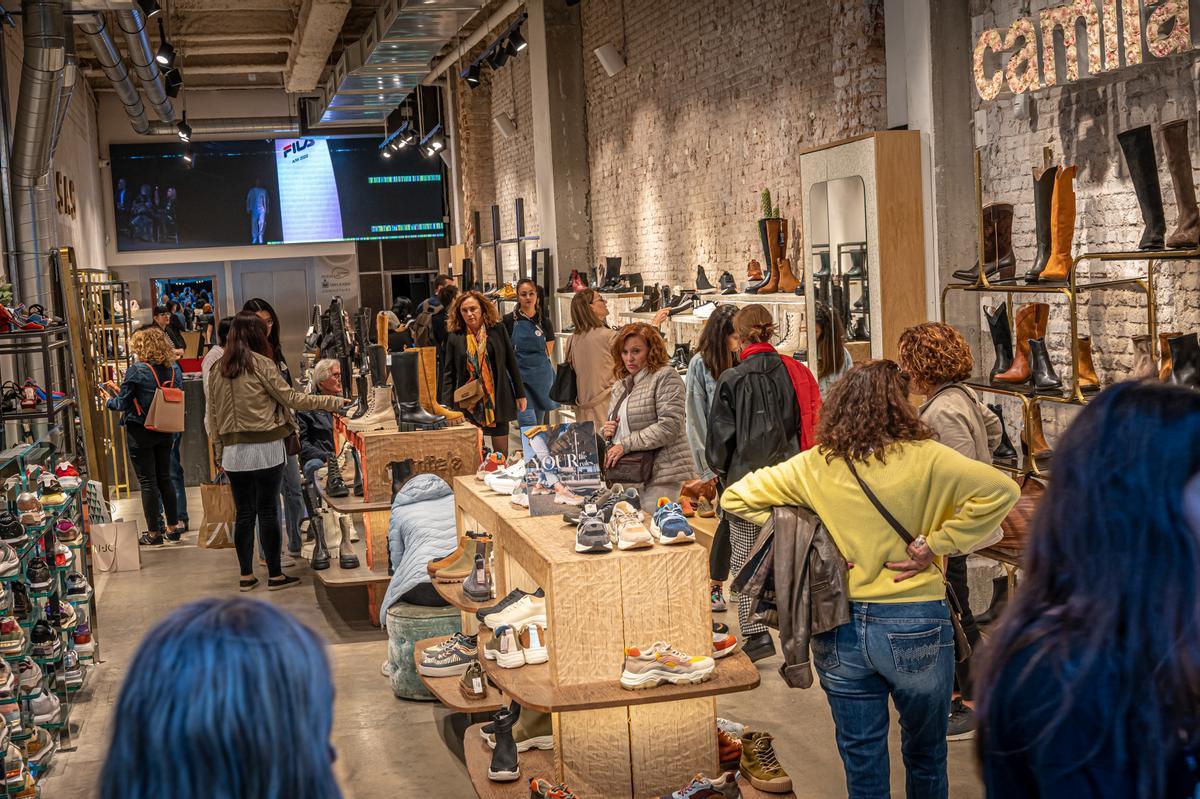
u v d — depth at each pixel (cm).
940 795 297
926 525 286
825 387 645
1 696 381
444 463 628
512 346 796
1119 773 128
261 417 676
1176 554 130
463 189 1958
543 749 379
